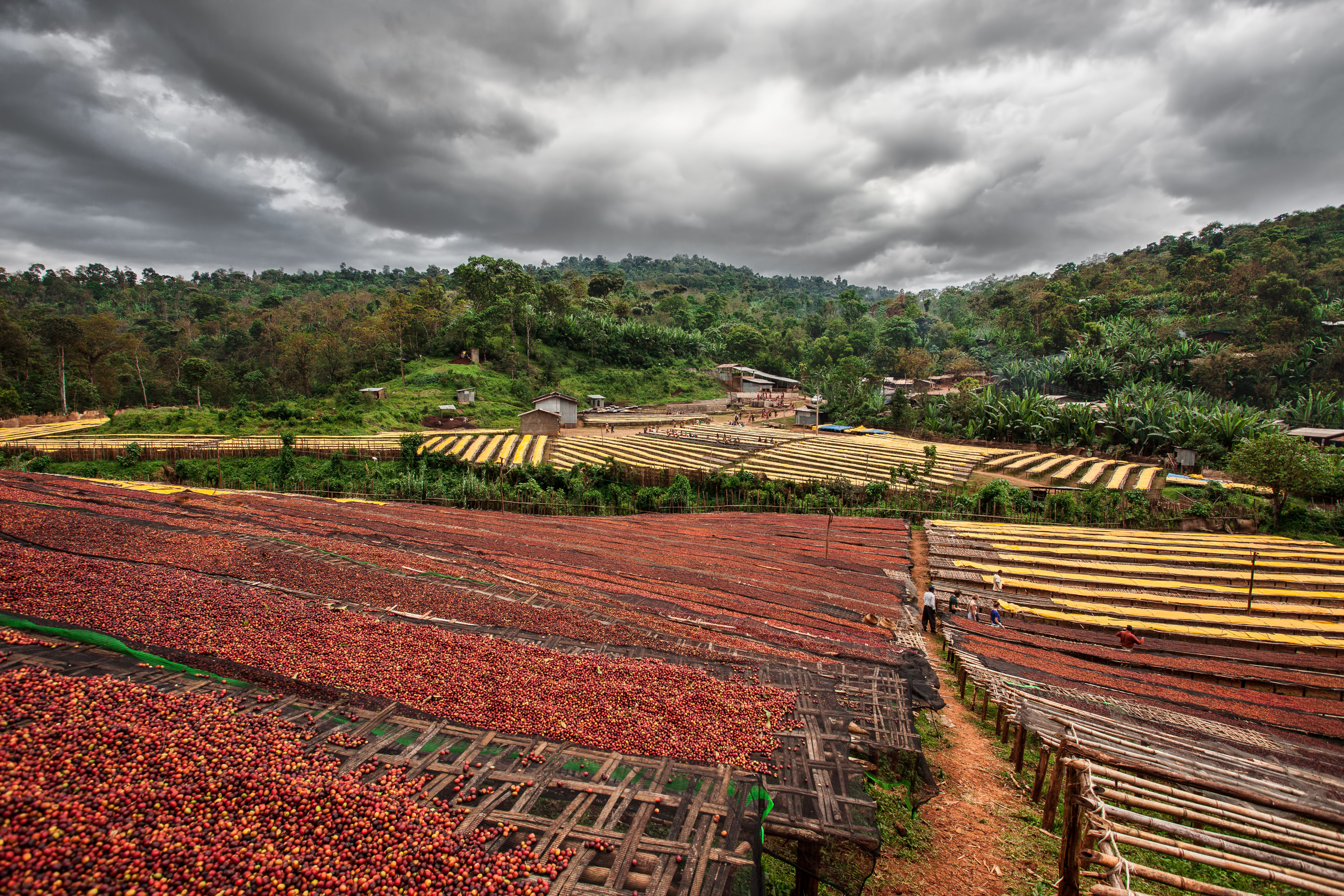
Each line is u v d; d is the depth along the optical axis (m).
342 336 112.00
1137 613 24.27
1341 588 28.11
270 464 51.56
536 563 21.91
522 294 114.94
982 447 74.38
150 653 9.71
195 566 15.45
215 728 7.70
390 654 10.69
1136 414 67.81
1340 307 98.12
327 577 15.62
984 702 15.34
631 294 197.38
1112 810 7.53
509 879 6.10
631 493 49.34
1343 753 13.48
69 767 6.45
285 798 6.62
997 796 11.36
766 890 7.07
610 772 8.05
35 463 46.25
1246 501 44.47
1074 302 126.12
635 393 111.88
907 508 44.19
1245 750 12.76
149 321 129.75
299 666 9.83
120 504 24.42
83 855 5.43
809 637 16.11
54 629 10.05
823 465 58.38
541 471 49.72
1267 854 7.15
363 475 51.06
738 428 90.38
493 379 96.25
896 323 153.12
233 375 95.88
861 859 7.27
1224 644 21.61
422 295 113.12
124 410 84.00
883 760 9.87
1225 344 94.25
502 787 7.54
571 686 10.16
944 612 22.50
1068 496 43.12
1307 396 79.81
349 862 5.97
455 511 36.84
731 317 179.88
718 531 34.31
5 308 83.19
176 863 5.60
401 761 7.74
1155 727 13.38
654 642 13.38
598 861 6.59
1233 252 134.88
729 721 9.58
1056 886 8.13
